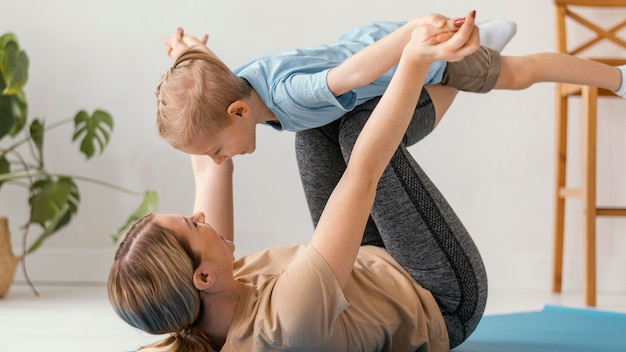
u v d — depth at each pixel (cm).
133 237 159
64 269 390
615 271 370
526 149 372
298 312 152
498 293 359
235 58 380
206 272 159
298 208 380
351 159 160
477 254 188
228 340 160
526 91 371
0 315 298
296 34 377
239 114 186
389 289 177
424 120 210
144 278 155
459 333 191
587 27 348
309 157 215
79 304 324
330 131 212
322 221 159
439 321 182
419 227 184
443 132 373
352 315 165
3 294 343
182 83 183
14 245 391
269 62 200
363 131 160
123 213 388
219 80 184
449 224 185
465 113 372
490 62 213
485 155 373
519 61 219
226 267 161
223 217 196
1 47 335
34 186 354
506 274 373
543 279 372
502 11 370
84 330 268
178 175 386
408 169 186
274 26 378
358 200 158
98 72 387
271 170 380
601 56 367
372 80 181
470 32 143
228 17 379
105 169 388
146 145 387
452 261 183
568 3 348
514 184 373
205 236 161
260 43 379
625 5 350
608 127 370
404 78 154
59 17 387
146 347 166
